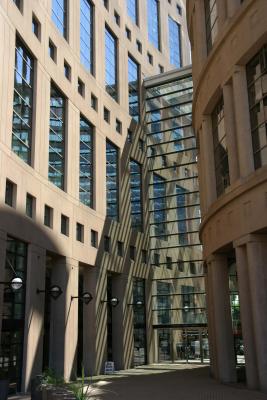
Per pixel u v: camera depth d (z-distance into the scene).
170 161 46.50
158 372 33.59
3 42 24.41
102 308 35.75
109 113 40.56
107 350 38.00
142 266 43.78
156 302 44.91
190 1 28.27
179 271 44.31
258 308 18.94
